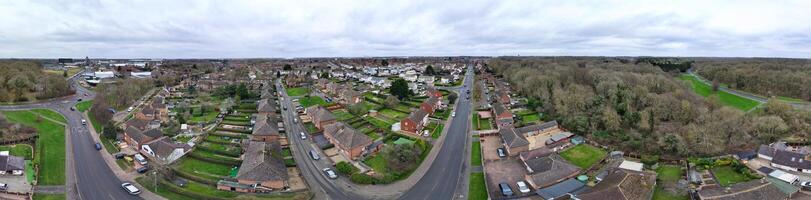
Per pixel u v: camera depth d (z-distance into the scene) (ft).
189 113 518.78
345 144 357.61
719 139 363.56
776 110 445.78
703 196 255.70
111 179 304.09
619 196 248.11
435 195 282.56
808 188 279.90
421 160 349.41
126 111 558.15
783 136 399.65
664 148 350.23
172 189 282.36
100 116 467.11
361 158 349.82
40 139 395.75
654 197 271.49
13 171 303.89
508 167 330.54
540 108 529.04
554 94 563.48
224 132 431.02
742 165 312.29
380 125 469.57
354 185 298.15
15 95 609.01
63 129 443.73
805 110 451.12
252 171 289.94
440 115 522.88
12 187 281.95
